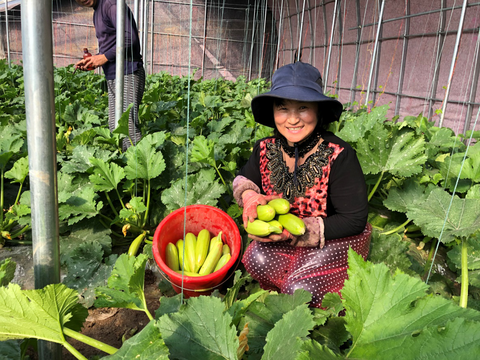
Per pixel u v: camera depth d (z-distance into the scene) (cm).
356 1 1079
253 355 118
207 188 241
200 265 191
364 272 97
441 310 89
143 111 392
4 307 99
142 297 127
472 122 681
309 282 169
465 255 161
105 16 330
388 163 258
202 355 102
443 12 748
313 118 161
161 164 240
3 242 235
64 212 224
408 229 262
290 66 162
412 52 866
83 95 650
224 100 835
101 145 338
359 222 167
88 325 177
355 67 1043
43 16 95
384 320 92
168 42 1834
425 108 823
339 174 166
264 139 189
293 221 160
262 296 160
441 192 175
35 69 98
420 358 82
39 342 116
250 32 1875
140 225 247
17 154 299
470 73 678
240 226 235
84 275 202
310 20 1417
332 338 130
